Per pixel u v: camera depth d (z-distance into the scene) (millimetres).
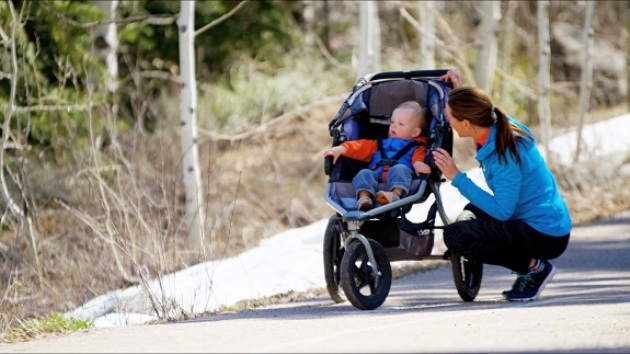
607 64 79375
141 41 60406
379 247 24062
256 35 68562
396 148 25328
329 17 83500
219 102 66750
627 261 33125
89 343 18766
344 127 26188
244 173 58344
